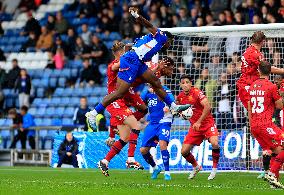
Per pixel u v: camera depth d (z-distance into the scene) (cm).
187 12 4134
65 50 4628
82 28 4678
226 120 3048
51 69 4641
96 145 3272
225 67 3191
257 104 2067
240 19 3831
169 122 2400
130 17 4209
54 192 1766
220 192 1778
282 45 2931
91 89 4347
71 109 4341
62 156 3347
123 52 2347
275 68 2308
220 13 3950
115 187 1948
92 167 3269
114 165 3197
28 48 4928
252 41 2380
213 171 2436
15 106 4469
